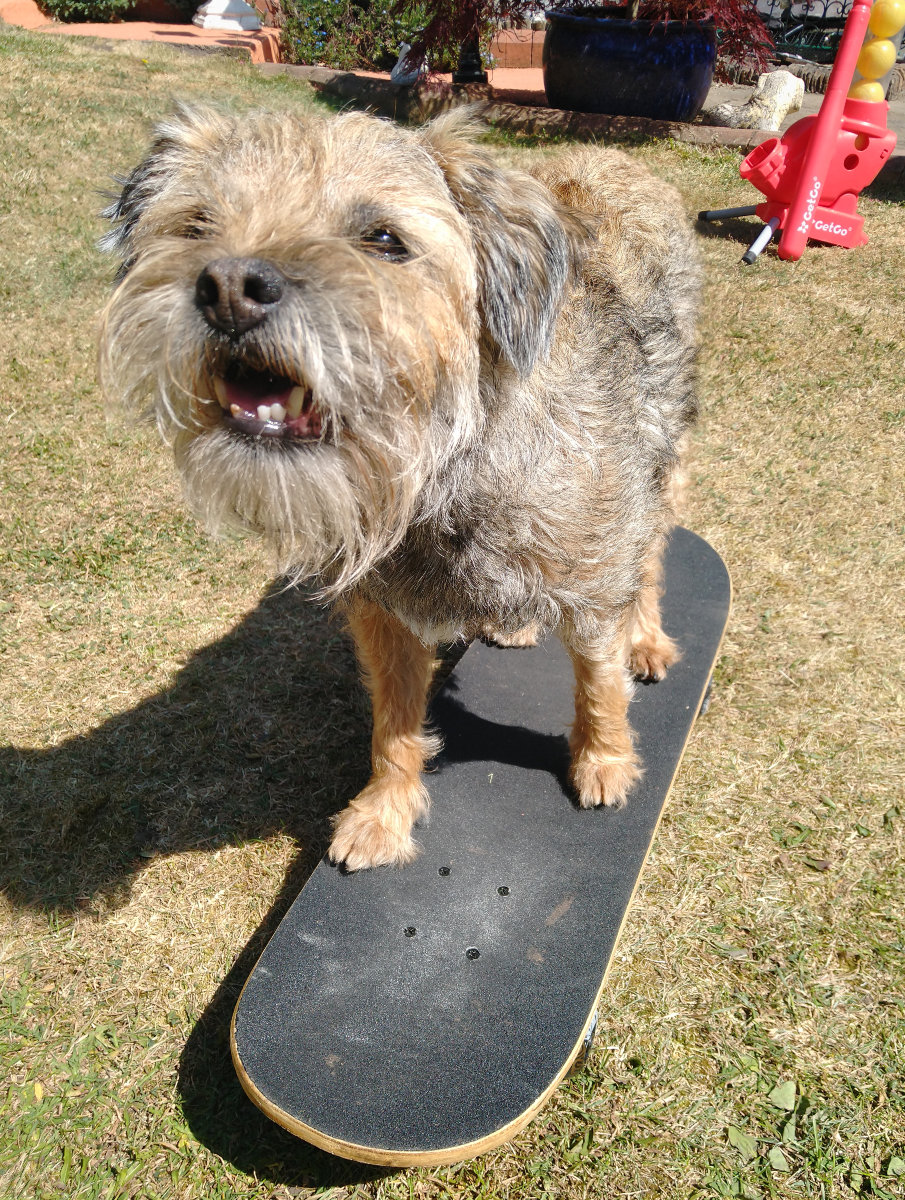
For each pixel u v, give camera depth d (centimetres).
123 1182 62
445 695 89
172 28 344
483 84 282
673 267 87
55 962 73
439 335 56
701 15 257
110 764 88
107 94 242
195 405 57
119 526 114
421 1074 60
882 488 123
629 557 71
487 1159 64
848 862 80
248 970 73
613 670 74
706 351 157
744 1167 63
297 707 94
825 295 176
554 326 60
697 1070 68
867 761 88
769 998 71
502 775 81
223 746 90
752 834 82
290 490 56
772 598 106
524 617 68
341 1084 60
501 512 62
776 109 265
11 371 140
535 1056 61
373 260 53
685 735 85
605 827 76
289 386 55
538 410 63
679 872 79
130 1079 67
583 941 68
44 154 204
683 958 74
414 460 57
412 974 66
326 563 67
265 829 83
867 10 170
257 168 56
